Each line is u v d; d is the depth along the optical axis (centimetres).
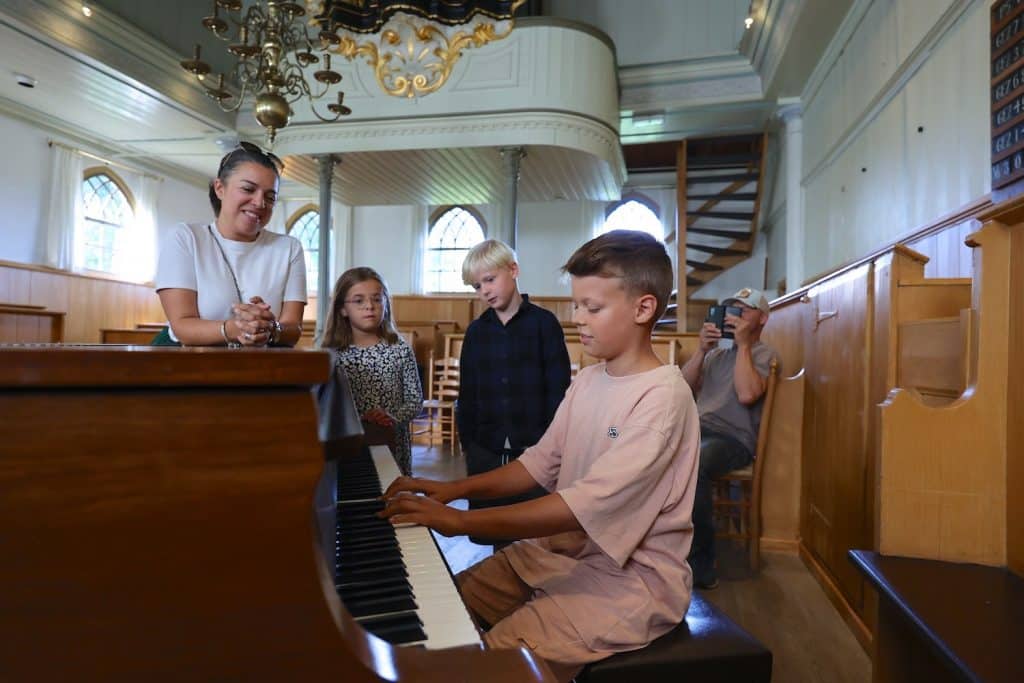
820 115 575
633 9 771
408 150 621
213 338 141
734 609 220
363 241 1099
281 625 41
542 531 89
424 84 590
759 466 256
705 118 743
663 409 95
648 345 107
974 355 121
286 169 724
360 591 65
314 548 42
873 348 194
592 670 88
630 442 93
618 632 91
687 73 695
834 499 230
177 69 691
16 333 592
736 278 920
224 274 167
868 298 198
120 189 937
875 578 111
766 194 881
